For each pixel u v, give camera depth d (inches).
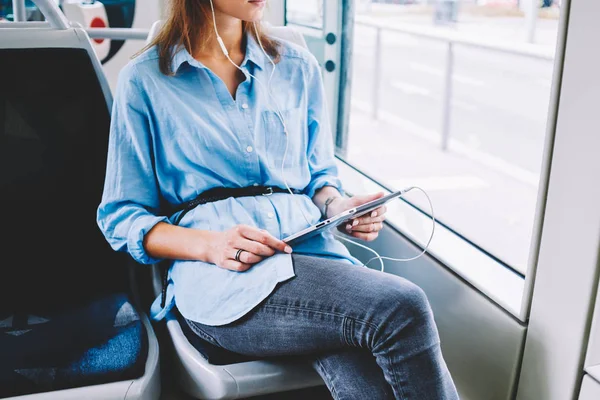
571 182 43.9
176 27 51.3
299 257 46.4
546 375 48.5
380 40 208.2
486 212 124.2
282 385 46.8
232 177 51.6
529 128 197.6
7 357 45.4
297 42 63.6
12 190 56.6
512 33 234.1
